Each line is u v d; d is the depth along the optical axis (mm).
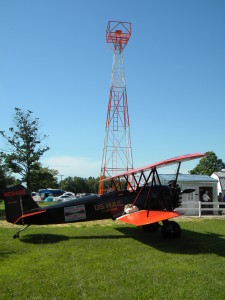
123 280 5691
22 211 10383
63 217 10688
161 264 6828
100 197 11180
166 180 18422
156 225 11570
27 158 27469
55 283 5512
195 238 10227
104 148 25000
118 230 11883
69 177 110250
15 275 5973
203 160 64000
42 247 8539
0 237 10078
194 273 6148
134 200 11336
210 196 19406
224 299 4836
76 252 7973
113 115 25281
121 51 25953
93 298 4848
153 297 4898
